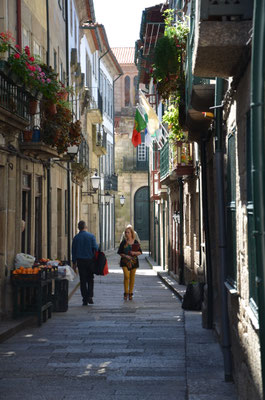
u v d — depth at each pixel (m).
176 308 18.22
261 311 5.24
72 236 31.17
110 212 60.97
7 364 10.51
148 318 16.03
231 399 7.77
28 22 18.89
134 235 20.78
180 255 25.33
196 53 6.93
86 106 38.94
